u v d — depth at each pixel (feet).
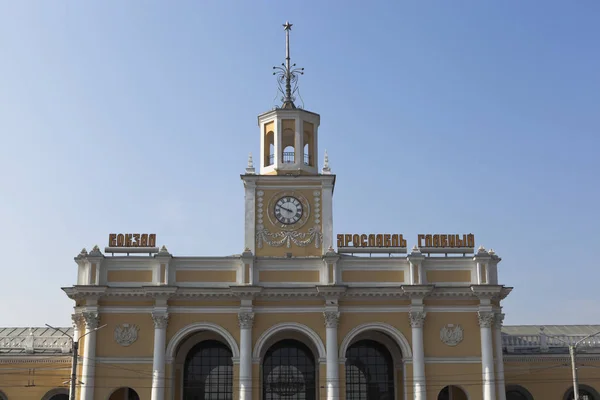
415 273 171.12
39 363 185.26
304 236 179.93
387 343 180.55
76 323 170.60
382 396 179.01
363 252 176.76
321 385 165.17
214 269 172.24
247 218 180.55
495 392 165.99
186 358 179.22
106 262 172.04
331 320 167.22
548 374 189.26
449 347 168.04
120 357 166.20
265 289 168.04
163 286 167.12
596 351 191.93
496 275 172.96
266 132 193.06
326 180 183.42
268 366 179.11
